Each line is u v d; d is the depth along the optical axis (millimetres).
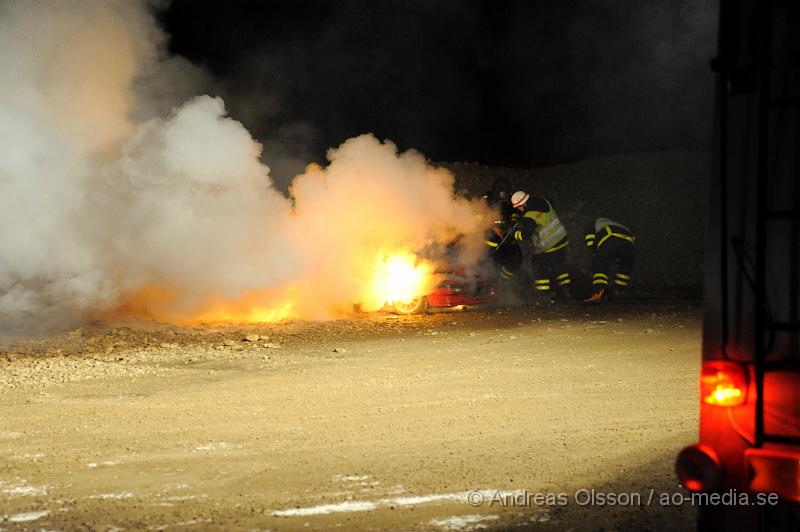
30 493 6754
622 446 7602
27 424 8984
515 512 6090
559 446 7648
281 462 7398
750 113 4539
